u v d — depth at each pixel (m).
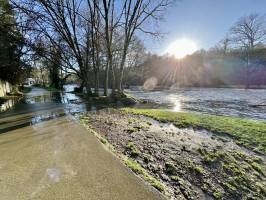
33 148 5.04
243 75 47.56
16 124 7.71
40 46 17.53
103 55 21.61
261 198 3.72
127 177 3.67
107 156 4.56
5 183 3.39
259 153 5.22
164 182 3.85
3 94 20.86
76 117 9.34
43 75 53.66
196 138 6.19
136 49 30.17
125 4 17.09
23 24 16.05
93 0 16.62
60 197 3.04
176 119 8.45
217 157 4.90
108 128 7.30
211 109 13.74
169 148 5.39
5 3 15.41
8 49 17.48
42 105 14.02
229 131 6.71
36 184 3.38
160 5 19.75
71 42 17.91
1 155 4.58
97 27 17.88
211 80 51.34
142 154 4.97
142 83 57.94
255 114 11.89
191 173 4.25
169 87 50.44
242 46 45.44
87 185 3.38
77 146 5.19
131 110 11.53
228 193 3.77
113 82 18.80
